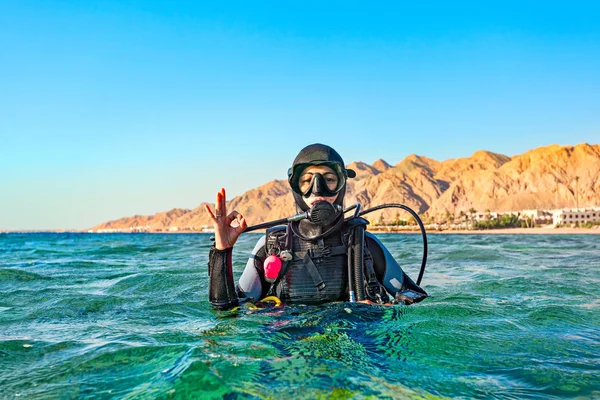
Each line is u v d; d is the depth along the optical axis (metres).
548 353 2.54
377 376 2.09
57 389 2.06
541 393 1.98
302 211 3.90
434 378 2.11
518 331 3.00
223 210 3.46
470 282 5.79
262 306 3.56
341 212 3.69
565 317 3.47
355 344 2.56
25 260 10.83
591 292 4.88
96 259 10.95
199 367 2.09
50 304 4.34
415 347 2.56
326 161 3.70
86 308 4.12
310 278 3.60
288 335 2.73
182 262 9.54
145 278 6.17
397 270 3.94
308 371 2.12
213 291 3.48
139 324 3.36
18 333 3.12
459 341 2.71
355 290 3.55
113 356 2.48
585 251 14.50
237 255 10.61
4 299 4.66
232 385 1.93
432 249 14.91
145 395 1.90
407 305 3.56
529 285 5.44
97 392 2.01
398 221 173.62
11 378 2.20
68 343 2.81
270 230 3.79
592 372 2.24
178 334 2.92
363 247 3.70
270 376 2.04
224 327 2.97
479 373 2.21
